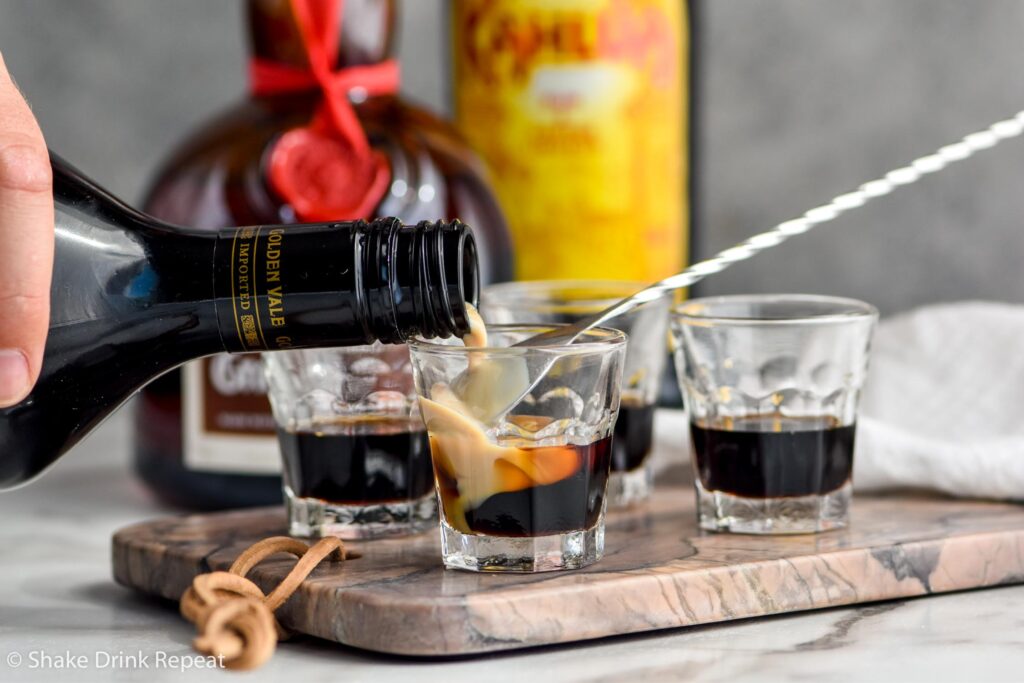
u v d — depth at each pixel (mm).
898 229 1131
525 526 657
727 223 1163
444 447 663
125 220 671
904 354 906
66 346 662
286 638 656
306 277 645
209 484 842
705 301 744
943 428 867
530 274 915
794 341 707
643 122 911
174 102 1192
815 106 1136
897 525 717
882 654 632
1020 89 1092
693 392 724
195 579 637
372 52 833
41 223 632
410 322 644
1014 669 618
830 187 1140
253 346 659
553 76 902
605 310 685
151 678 628
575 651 640
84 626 686
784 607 667
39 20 1175
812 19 1128
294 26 827
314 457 714
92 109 1188
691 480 822
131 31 1184
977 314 907
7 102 634
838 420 712
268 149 818
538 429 656
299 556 690
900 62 1112
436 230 647
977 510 745
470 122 918
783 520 706
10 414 667
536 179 909
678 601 651
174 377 843
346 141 821
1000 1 1089
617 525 733
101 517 859
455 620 626
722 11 1146
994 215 1109
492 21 905
